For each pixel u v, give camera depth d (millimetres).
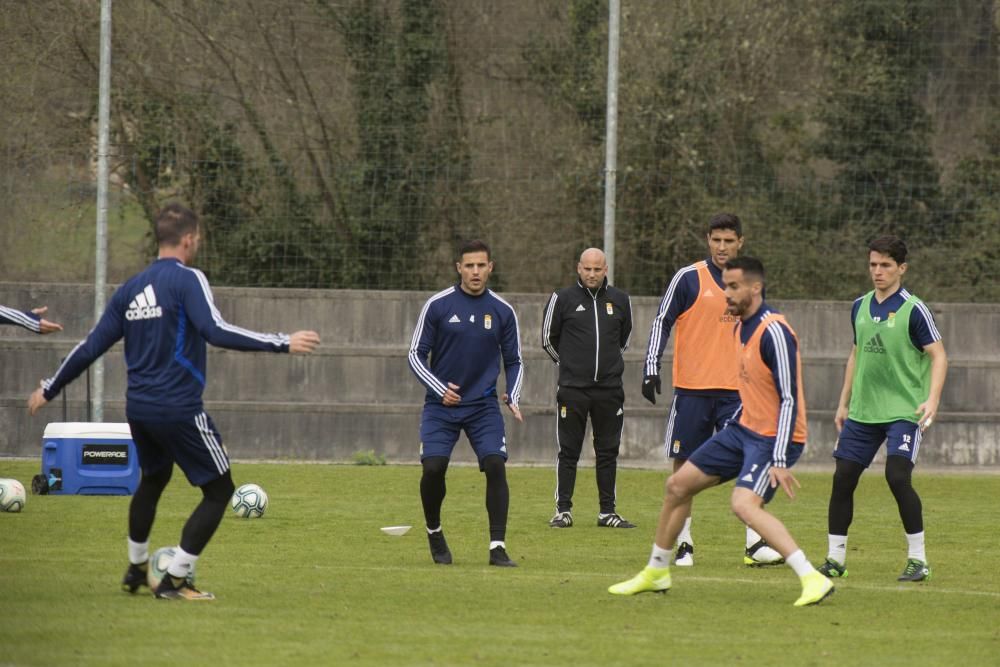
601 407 39062
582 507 43812
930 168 63531
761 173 63250
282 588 24797
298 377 60156
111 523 36219
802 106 63781
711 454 24656
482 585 25781
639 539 35406
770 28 63781
